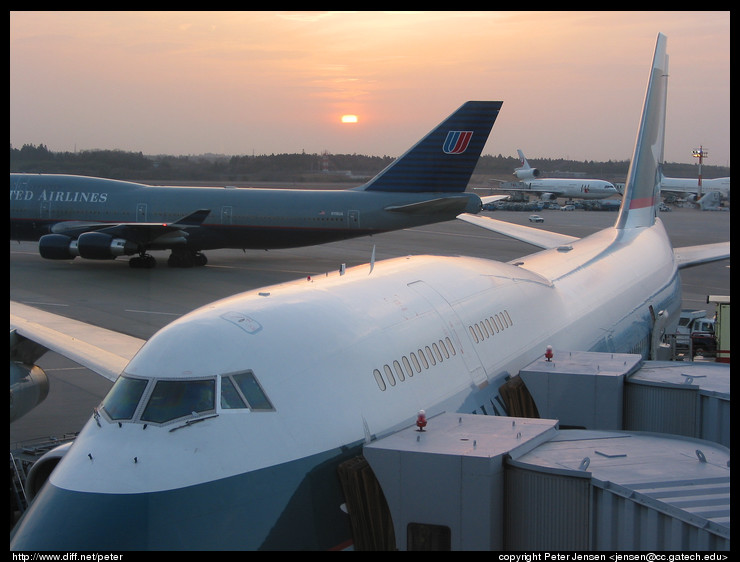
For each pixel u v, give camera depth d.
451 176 48.59
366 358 10.78
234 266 50.19
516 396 13.89
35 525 8.02
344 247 63.00
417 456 8.92
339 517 9.05
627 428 13.87
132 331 30.58
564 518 8.62
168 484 8.16
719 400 12.85
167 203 49.31
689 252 32.66
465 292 15.19
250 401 9.12
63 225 49.34
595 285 22.45
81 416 21.53
